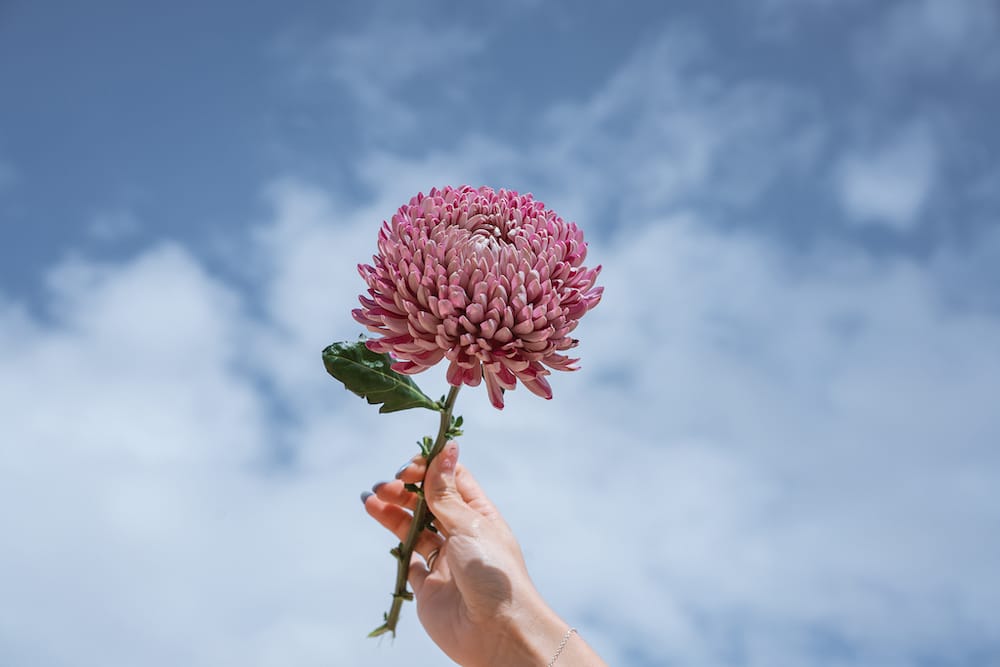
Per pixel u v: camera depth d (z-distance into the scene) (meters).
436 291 0.80
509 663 0.89
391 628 0.94
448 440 0.93
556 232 0.83
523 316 0.80
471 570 0.89
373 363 0.88
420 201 0.85
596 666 0.87
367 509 0.98
